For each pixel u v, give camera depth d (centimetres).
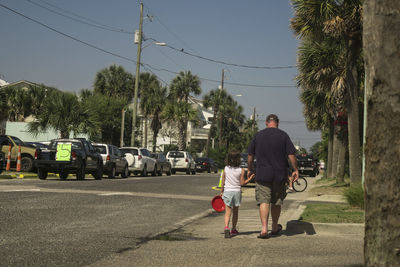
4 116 3675
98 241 703
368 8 392
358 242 724
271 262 570
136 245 685
